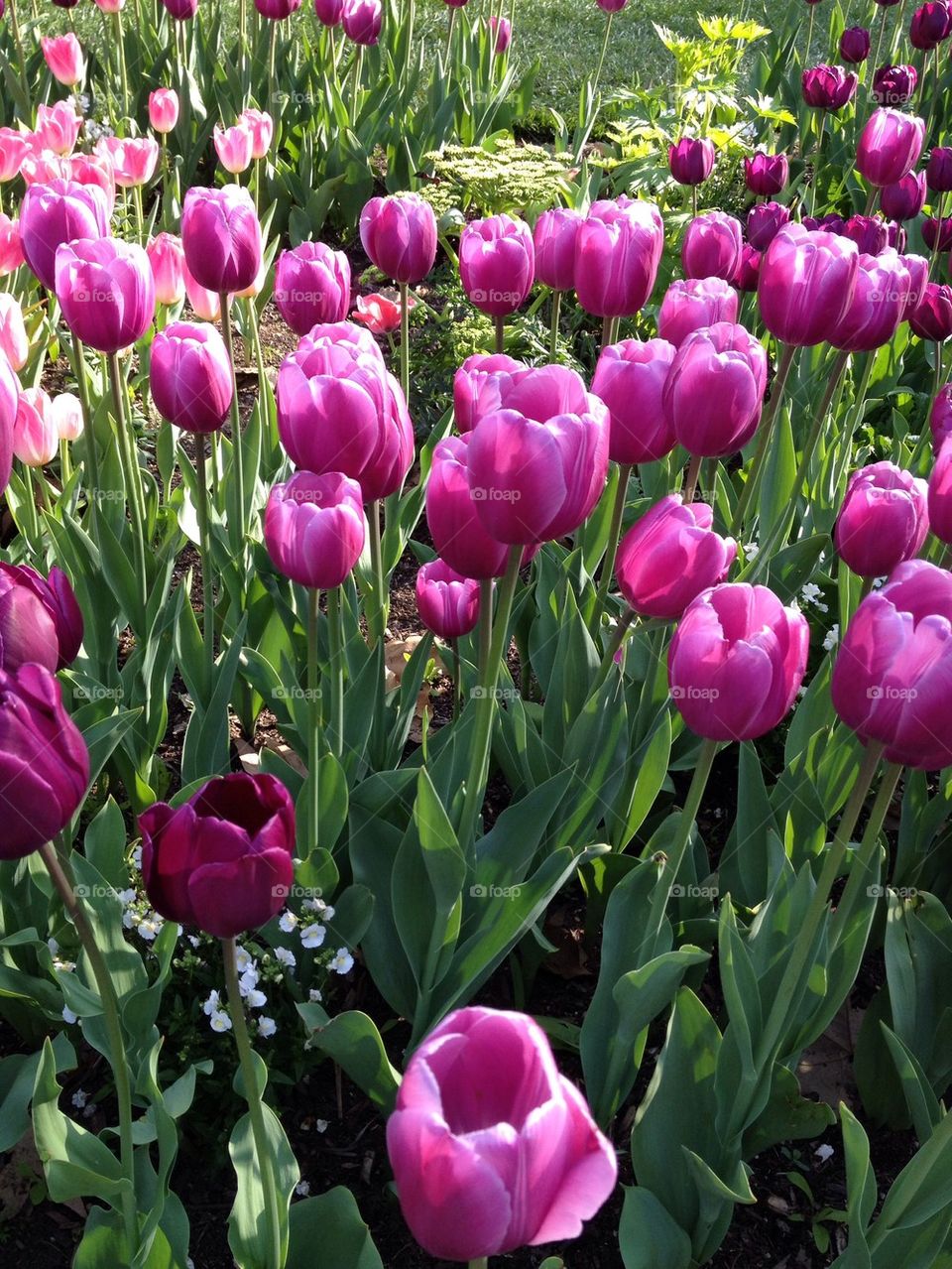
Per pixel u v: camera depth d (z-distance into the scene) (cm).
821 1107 210
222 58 676
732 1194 188
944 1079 237
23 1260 210
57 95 685
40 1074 176
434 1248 98
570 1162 93
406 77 708
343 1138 232
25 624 148
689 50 652
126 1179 170
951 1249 197
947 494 198
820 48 1036
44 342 389
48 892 235
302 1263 187
